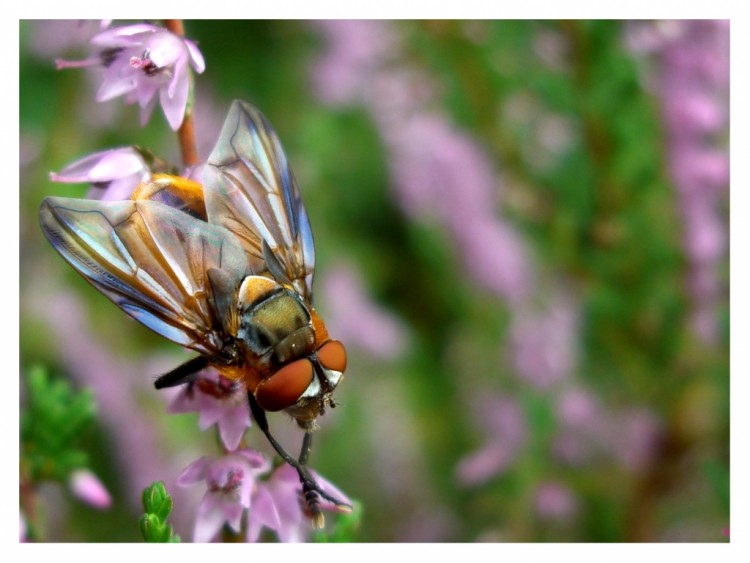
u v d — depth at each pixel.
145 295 0.08
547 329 0.11
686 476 0.11
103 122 0.11
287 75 0.12
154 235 0.08
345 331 0.11
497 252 0.11
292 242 0.08
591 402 0.11
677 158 0.10
